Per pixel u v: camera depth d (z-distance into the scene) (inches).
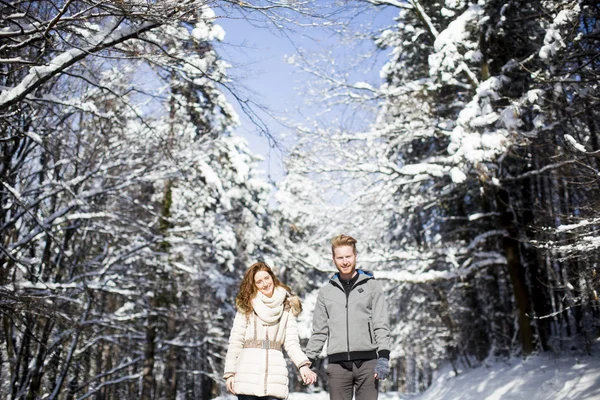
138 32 238.5
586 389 297.9
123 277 526.6
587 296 273.0
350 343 192.5
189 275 717.9
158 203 765.9
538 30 436.8
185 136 542.0
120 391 919.7
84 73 379.9
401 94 510.9
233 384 190.1
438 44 401.1
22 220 450.6
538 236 368.2
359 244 619.5
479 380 474.3
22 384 476.7
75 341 545.0
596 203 256.1
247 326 195.6
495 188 459.2
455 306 668.1
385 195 553.9
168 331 786.8
